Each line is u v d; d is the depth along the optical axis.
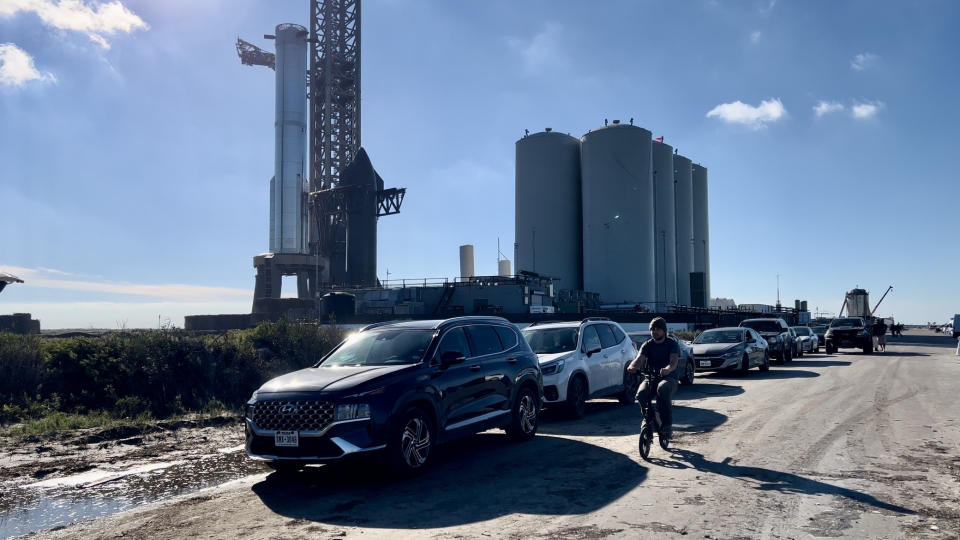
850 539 4.43
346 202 85.94
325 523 5.04
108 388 11.70
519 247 89.94
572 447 8.25
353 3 111.25
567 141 89.19
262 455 6.27
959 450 7.56
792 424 9.61
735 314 62.84
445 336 7.76
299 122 134.25
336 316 57.19
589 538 4.50
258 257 112.25
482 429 7.84
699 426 9.64
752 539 4.43
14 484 6.60
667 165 94.69
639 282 82.81
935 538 4.44
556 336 11.84
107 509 5.62
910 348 39.31
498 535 4.62
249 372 14.02
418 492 6.00
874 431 8.89
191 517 5.30
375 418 6.22
